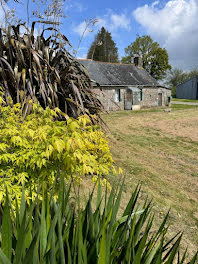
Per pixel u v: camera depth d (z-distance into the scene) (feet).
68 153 6.48
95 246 3.99
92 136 7.91
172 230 10.69
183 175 18.53
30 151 6.69
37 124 7.41
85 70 12.65
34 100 9.30
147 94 83.97
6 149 6.97
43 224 4.05
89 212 4.54
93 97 12.55
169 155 24.04
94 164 7.78
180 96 165.17
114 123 44.68
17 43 10.33
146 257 4.28
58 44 12.44
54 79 11.53
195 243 9.97
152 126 42.04
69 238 4.38
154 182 16.28
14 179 6.91
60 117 11.47
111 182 14.58
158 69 163.22
